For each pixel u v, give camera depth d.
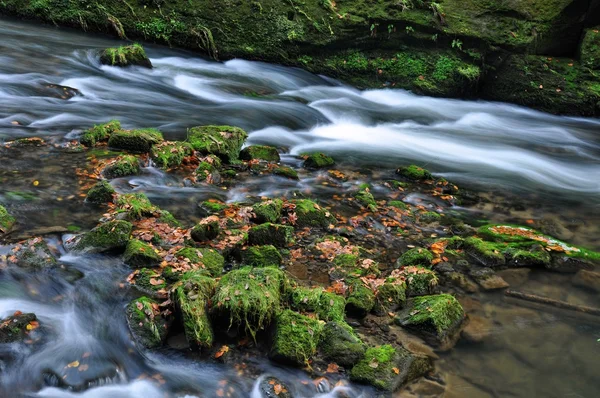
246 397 2.51
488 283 3.48
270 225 3.58
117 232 3.30
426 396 2.59
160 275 3.08
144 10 8.15
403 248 3.82
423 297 3.18
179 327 2.79
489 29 7.55
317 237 3.78
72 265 3.13
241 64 8.00
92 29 8.24
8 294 2.85
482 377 2.73
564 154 6.16
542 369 2.81
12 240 3.24
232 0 8.07
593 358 2.91
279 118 6.27
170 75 7.11
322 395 2.55
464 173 5.46
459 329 3.04
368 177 5.03
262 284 2.88
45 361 2.54
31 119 5.17
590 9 7.41
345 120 6.64
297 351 2.65
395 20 7.66
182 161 4.58
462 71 7.47
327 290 3.20
